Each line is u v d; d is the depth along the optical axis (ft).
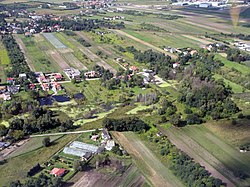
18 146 467.52
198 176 390.01
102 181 395.14
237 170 415.23
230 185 385.09
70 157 440.45
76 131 508.12
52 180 382.42
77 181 394.52
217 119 547.90
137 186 386.73
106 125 507.30
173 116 543.39
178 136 498.28
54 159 435.53
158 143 472.44
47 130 508.53
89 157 438.81
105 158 427.33
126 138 488.44
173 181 394.73
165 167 421.18
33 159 438.81
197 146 472.03
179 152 442.91
